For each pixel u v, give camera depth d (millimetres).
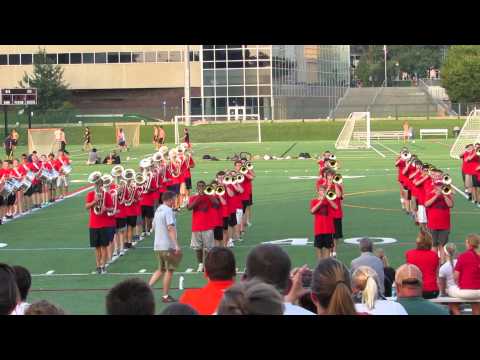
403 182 28047
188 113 83250
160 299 15750
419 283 8047
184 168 30859
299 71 96500
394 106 101688
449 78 92562
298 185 37719
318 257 18953
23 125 86938
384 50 135750
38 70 94625
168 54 101438
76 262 20328
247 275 6270
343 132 68750
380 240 22516
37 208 31812
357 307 7805
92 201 18438
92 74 101812
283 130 83875
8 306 5855
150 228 24578
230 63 89688
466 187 31281
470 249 12781
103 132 83688
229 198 22062
